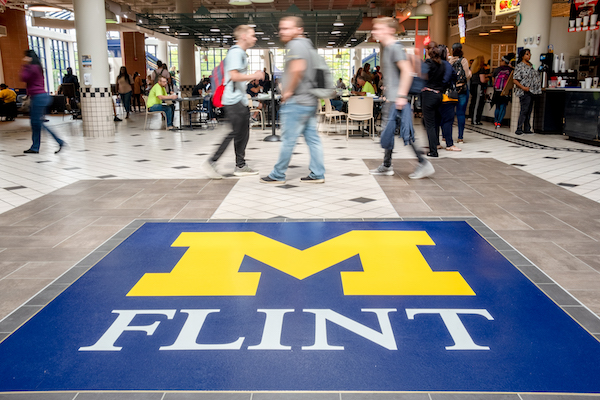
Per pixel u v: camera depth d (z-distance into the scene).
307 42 4.40
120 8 18.09
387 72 4.80
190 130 10.95
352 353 1.90
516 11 10.18
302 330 2.07
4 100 13.70
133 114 16.56
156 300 2.37
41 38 27.50
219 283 2.56
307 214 3.84
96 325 2.14
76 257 2.97
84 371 1.79
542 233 3.35
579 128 7.97
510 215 3.79
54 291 2.49
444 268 2.75
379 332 2.05
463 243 3.16
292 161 6.37
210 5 20.72
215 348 1.94
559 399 1.62
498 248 3.07
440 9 17.20
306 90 4.52
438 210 3.93
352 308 2.27
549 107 9.02
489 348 1.93
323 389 1.68
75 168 5.98
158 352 1.92
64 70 30.59
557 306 2.29
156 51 35.84
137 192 4.63
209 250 3.06
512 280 2.58
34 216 3.86
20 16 19.36
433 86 6.23
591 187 4.73
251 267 2.78
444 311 2.24
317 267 2.77
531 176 5.25
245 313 2.23
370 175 5.36
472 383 1.71
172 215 3.85
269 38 18.92
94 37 9.29
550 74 9.34
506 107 10.88
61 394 1.66
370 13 22.48
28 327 2.13
